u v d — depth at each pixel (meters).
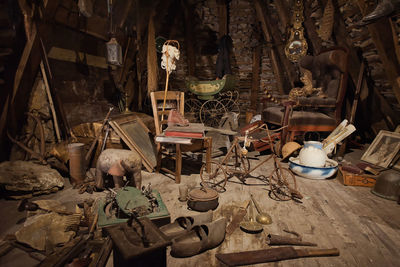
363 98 5.06
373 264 1.78
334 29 4.93
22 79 3.02
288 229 2.20
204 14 7.93
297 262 1.79
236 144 3.28
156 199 2.35
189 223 2.01
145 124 4.09
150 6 5.69
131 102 5.87
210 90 6.54
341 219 2.39
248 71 8.16
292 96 4.59
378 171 3.38
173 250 1.77
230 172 3.23
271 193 2.95
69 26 3.67
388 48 3.78
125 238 1.54
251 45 7.95
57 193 2.80
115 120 3.44
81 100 4.05
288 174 3.59
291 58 6.15
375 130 5.25
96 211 2.18
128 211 2.02
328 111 4.79
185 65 8.34
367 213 2.51
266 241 2.00
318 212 2.52
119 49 4.10
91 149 3.35
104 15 4.36
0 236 1.98
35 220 1.89
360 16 4.38
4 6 2.72
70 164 2.94
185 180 3.29
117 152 2.78
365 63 4.80
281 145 4.26
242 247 1.94
